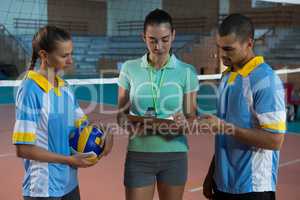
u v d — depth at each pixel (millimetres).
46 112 2139
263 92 2031
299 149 6367
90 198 4238
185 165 2691
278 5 19625
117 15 24906
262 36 18906
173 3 22938
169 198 2699
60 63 2154
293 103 8844
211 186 2502
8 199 4207
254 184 2135
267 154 2135
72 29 23203
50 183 2174
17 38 20969
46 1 22109
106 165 5414
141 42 23062
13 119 8922
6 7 20953
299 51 17641
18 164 5465
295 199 4254
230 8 21344
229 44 2039
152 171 2631
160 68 2590
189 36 21594
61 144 2213
